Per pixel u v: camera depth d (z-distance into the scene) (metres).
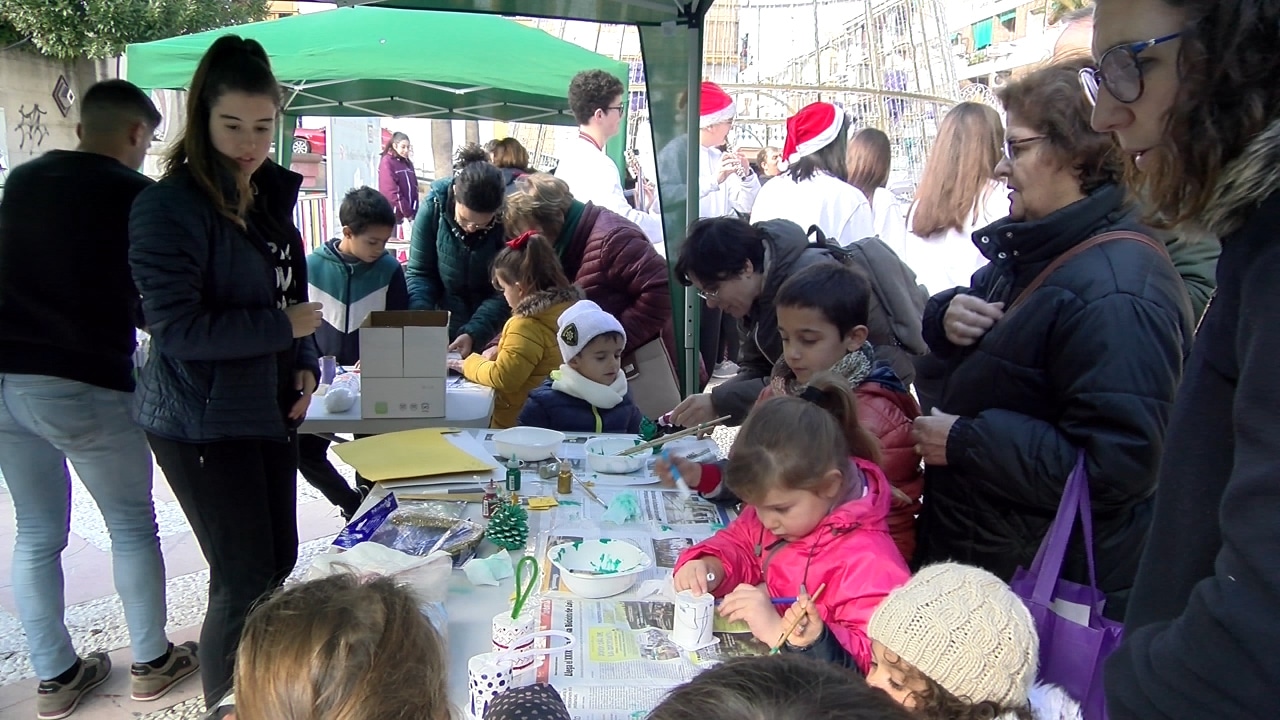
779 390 1.99
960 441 1.53
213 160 1.81
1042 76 1.49
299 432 2.60
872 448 1.55
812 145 3.52
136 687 2.34
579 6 2.85
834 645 1.21
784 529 1.40
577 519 1.81
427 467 2.03
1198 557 0.79
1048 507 1.47
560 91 4.39
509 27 4.66
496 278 3.23
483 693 1.13
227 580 1.93
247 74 1.75
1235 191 0.71
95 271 2.11
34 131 9.03
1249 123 0.72
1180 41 0.77
